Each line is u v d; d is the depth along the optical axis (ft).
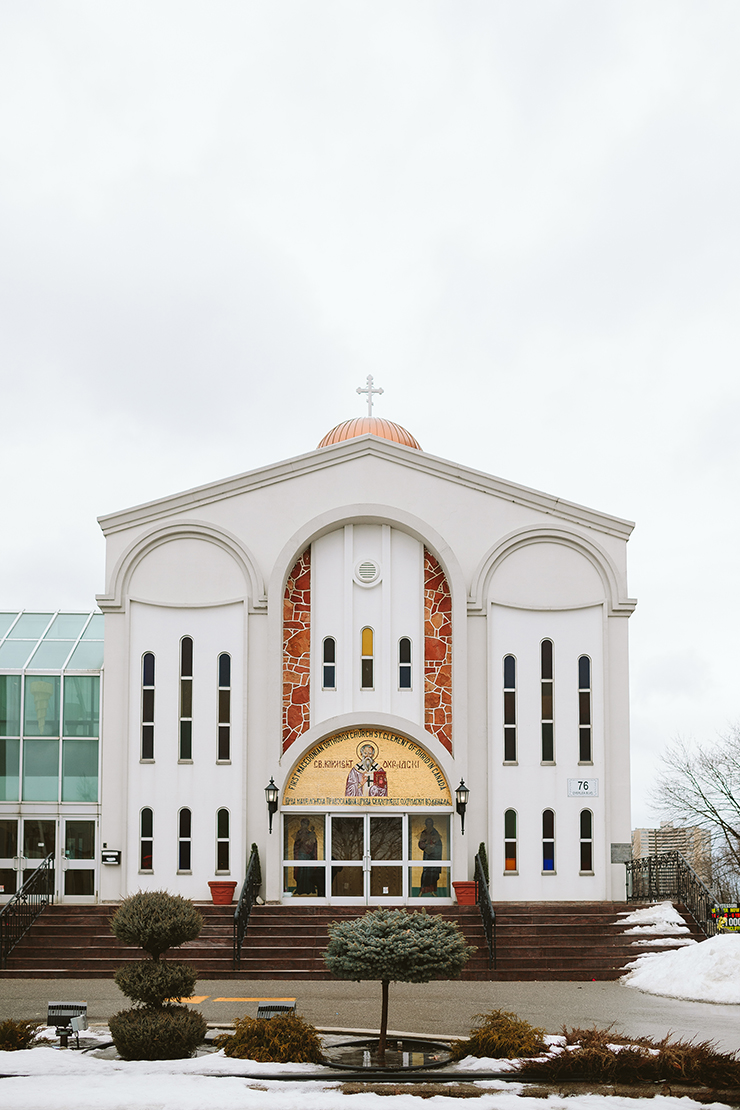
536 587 94.22
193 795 90.12
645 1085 40.34
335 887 89.61
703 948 69.21
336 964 45.57
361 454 95.45
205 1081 40.22
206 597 92.94
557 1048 43.39
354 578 94.43
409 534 94.99
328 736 91.50
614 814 90.84
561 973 74.64
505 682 93.20
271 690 90.74
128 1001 62.39
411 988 68.95
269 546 93.86
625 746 92.07
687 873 88.63
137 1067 42.83
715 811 147.13
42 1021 54.65
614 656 93.35
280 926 80.64
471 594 93.45
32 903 86.38
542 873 89.86
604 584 94.27
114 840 89.04
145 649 92.38
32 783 94.84
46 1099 36.81
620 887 89.76
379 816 90.89
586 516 94.89
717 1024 55.01
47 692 96.68
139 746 90.84
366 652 93.61
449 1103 36.96
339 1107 36.24
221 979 73.51
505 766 91.50
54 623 108.58
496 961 75.66
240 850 88.99
